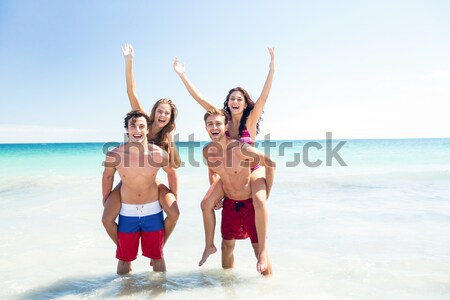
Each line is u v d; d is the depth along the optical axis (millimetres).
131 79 5219
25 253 5625
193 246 6117
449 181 12602
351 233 6480
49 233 6762
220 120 4672
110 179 4762
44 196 10727
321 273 4707
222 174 4770
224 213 4992
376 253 5418
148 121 4754
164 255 5660
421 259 5109
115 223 4754
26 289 4297
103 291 4238
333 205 8906
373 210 8242
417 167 17672
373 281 4395
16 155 32844
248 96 5344
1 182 13320
